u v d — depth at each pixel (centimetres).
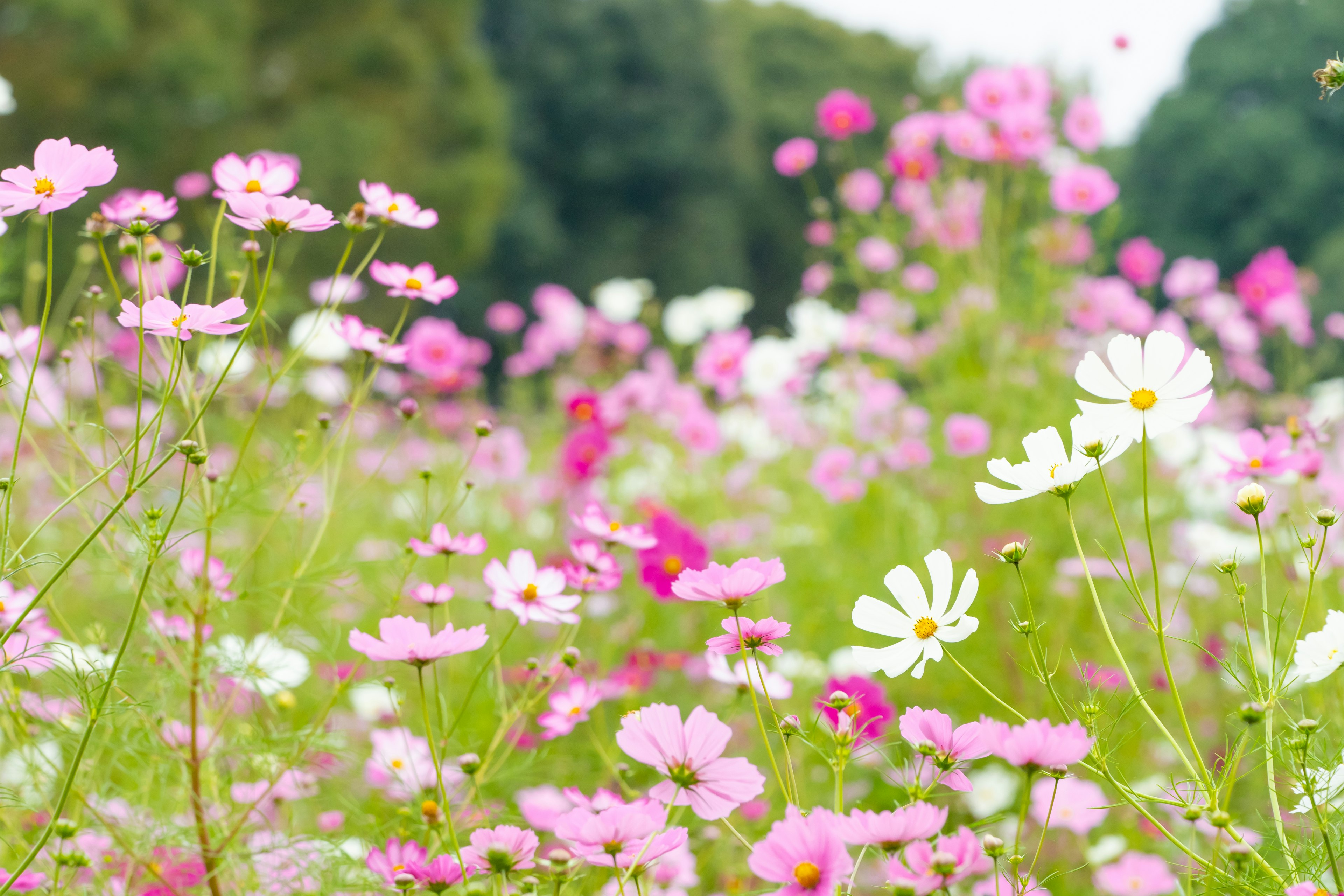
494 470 534
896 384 530
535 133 2923
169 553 243
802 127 3172
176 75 1717
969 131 475
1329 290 1636
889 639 347
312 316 317
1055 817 264
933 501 457
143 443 273
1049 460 215
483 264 2555
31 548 340
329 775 251
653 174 2995
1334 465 378
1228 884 215
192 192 310
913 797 214
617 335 673
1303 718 230
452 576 431
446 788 247
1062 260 480
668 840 211
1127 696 278
